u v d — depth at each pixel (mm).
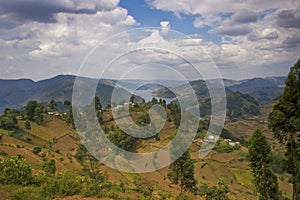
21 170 14648
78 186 13727
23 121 68875
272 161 18547
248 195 37094
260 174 18828
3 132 62219
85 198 12844
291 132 15500
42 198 12109
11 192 12531
